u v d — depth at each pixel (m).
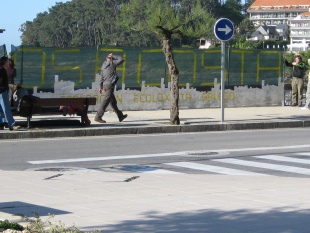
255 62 35.22
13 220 11.23
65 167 17.55
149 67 32.62
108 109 31.84
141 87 32.56
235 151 20.70
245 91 35.06
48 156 19.44
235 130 26.83
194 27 26.72
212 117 29.47
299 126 28.28
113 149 20.97
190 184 14.91
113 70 26.72
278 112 32.25
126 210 12.16
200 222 11.16
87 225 10.96
